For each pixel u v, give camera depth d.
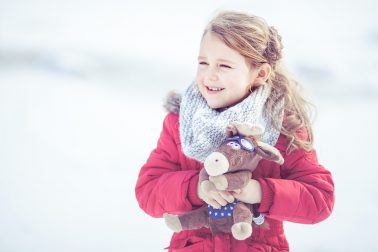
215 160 2.30
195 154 2.52
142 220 4.98
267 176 2.65
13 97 8.83
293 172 2.66
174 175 2.63
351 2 14.32
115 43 11.71
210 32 2.62
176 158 2.81
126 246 4.50
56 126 7.62
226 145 2.37
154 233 4.74
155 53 11.20
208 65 2.63
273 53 2.72
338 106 8.42
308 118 2.76
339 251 4.41
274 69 2.74
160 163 2.81
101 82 9.66
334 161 6.31
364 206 5.23
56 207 5.21
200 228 2.63
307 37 11.72
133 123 7.75
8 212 5.08
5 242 4.54
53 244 4.52
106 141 7.07
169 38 12.35
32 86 9.40
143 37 12.34
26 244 4.52
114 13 14.23
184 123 2.64
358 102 8.63
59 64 10.36
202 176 2.45
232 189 2.36
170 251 2.72
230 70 2.59
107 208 5.20
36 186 5.69
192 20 13.88
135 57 10.87
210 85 2.61
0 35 11.71
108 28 12.91
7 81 9.58
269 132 2.61
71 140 7.13
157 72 10.09
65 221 4.94
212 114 2.59
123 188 5.66
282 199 2.48
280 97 2.67
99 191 5.57
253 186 2.46
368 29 12.30
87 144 6.97
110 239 4.61
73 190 5.61
